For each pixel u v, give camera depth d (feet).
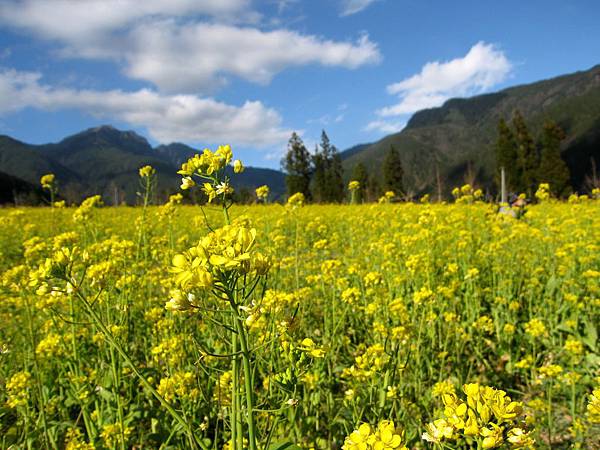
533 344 13.39
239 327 5.55
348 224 35.22
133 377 11.47
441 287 16.08
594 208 37.76
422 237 21.36
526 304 18.69
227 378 9.45
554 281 18.13
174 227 36.01
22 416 10.06
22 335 13.26
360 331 15.83
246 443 7.80
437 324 15.89
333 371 12.71
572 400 11.20
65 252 6.91
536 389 13.03
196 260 5.42
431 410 11.11
